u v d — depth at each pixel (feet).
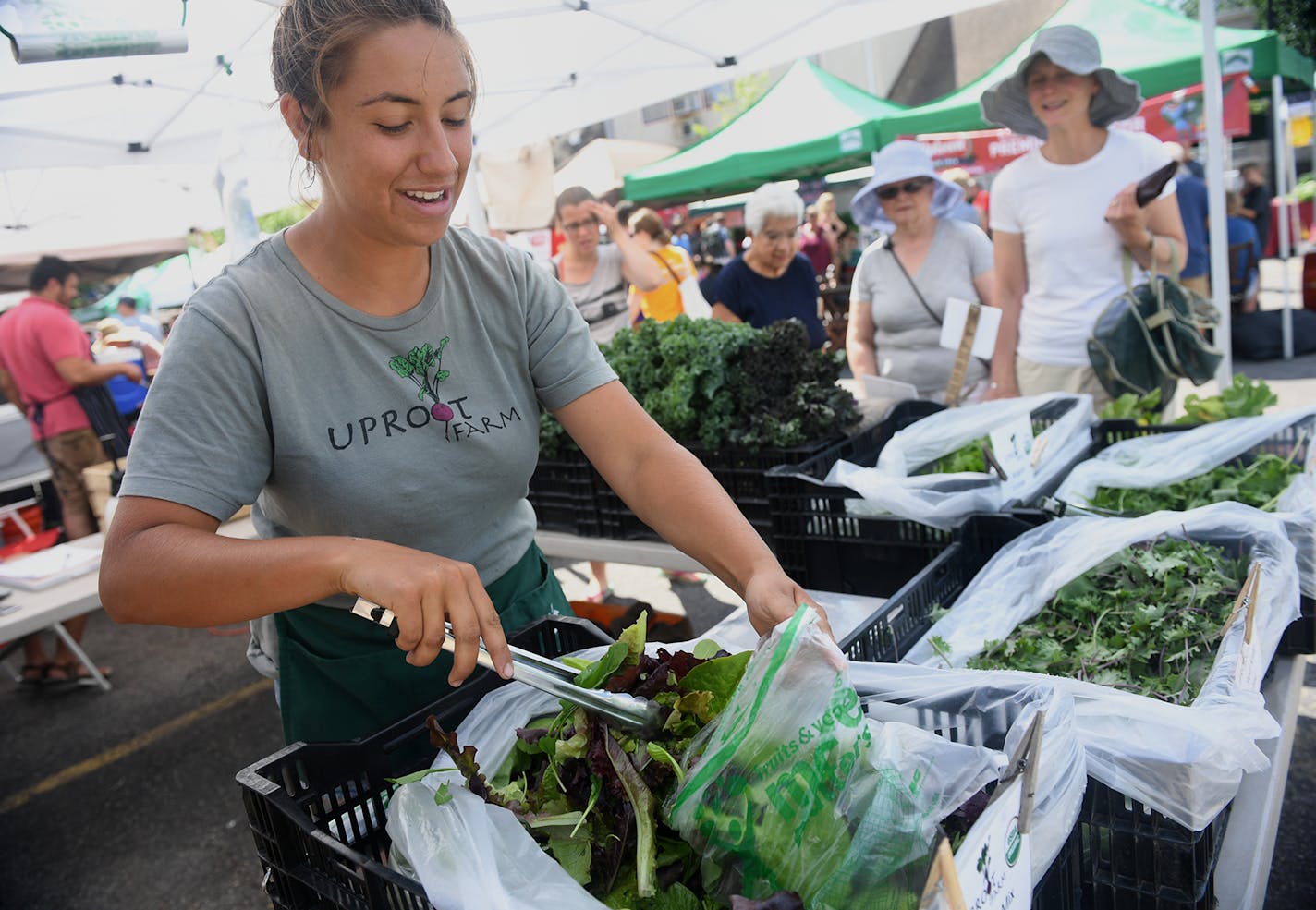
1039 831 3.38
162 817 11.62
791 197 13.91
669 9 12.69
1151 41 21.58
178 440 4.03
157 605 3.71
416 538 4.82
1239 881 4.26
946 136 31.81
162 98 12.03
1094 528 6.23
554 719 4.17
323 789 4.09
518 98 15.49
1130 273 10.74
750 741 3.11
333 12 3.73
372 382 4.48
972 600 6.01
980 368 12.59
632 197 29.22
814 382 9.35
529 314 4.97
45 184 19.80
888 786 3.15
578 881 3.35
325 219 4.35
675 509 4.67
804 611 3.19
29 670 16.10
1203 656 5.27
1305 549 6.04
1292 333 28.94
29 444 22.80
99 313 33.73
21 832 11.69
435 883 3.14
